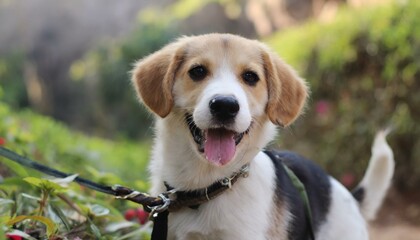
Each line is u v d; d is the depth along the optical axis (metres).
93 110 4.44
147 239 1.01
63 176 1.00
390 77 2.01
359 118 2.07
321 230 1.09
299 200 1.04
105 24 5.13
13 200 1.02
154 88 1.01
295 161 1.10
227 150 0.94
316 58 2.19
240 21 4.49
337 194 1.13
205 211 0.95
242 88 0.98
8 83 4.88
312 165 1.14
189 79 0.98
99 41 4.92
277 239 0.98
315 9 3.95
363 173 2.06
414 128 1.98
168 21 4.25
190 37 1.03
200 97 0.96
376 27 2.05
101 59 4.34
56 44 5.18
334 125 2.12
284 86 1.03
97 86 4.36
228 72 0.98
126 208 1.18
